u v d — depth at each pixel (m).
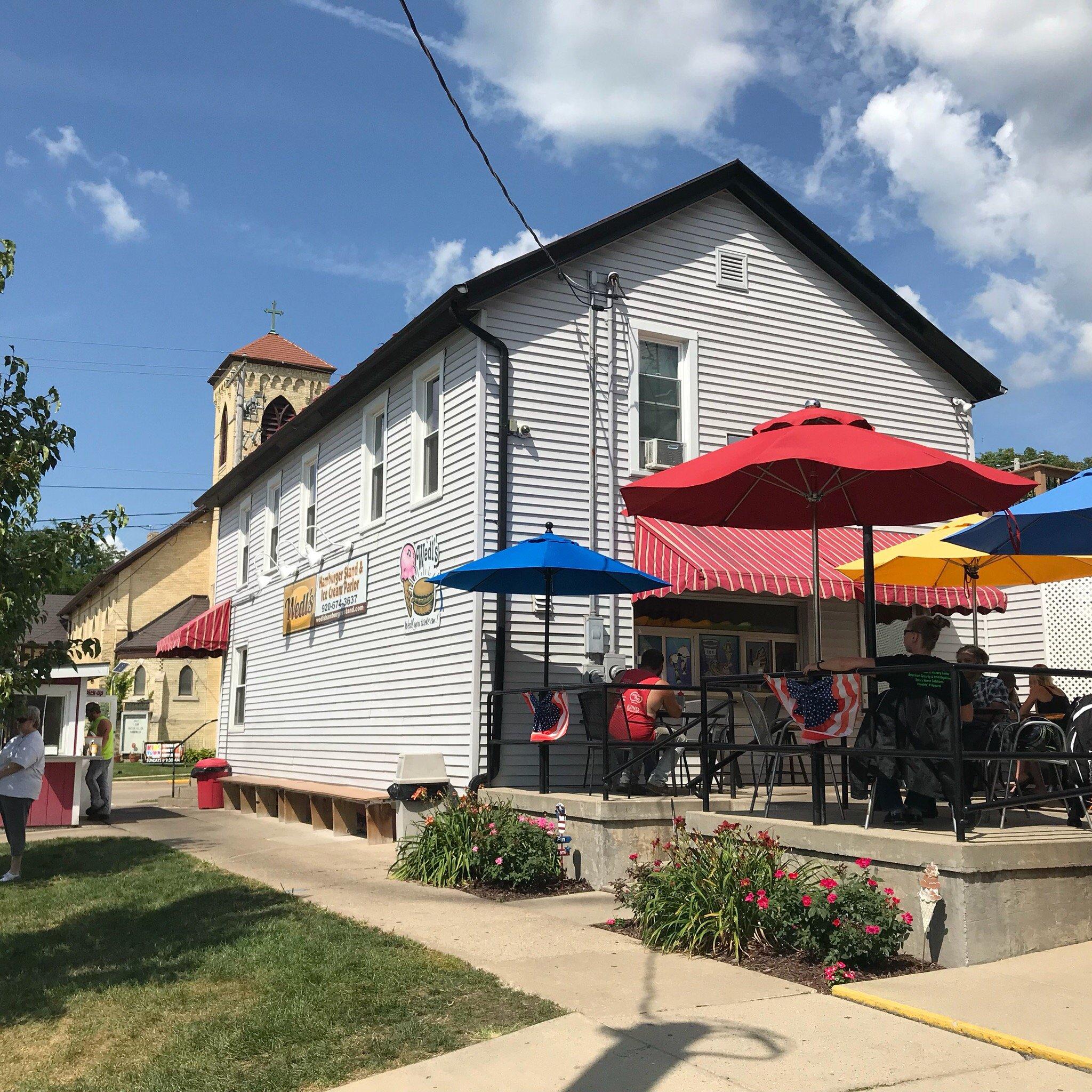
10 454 9.22
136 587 47.38
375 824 13.79
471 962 7.20
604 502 13.76
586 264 14.23
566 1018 5.91
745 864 7.75
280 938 7.91
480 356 13.30
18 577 9.26
